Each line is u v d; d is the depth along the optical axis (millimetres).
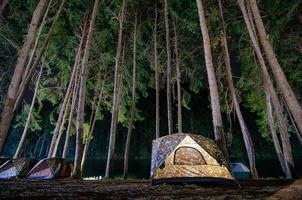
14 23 19812
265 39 12195
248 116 45781
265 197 5219
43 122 38156
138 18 21719
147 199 5066
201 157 8008
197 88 22562
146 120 48312
